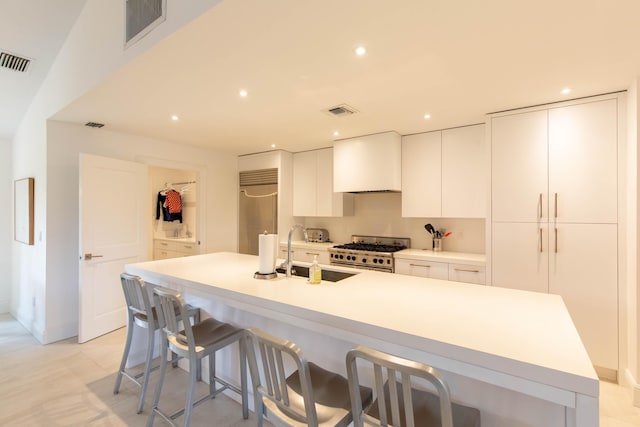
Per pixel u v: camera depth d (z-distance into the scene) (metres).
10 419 1.94
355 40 1.62
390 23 1.47
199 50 1.72
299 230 4.67
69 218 3.16
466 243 3.54
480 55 1.77
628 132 2.22
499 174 2.73
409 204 3.55
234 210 4.86
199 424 1.90
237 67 1.92
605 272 2.35
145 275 2.43
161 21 1.63
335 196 4.16
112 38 2.03
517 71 1.97
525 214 2.63
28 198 3.31
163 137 3.75
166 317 1.75
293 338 1.82
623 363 2.28
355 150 3.68
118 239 3.32
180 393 2.21
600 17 1.41
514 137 2.68
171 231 6.12
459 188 3.26
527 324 1.29
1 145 3.95
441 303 1.56
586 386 0.90
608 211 2.34
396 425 0.96
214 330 1.90
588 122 2.40
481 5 1.34
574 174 2.45
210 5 1.37
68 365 2.60
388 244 4.04
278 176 4.40
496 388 1.24
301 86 2.21
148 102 2.54
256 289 1.83
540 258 2.58
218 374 2.25
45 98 3.05
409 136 3.55
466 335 1.18
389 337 1.24
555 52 1.73
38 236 3.20
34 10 2.35
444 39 1.60
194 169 4.29
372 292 1.76
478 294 1.72
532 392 0.98
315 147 4.25
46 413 1.99
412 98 2.43
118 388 2.21
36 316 3.23
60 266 3.10
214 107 2.65
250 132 3.48
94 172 3.09
